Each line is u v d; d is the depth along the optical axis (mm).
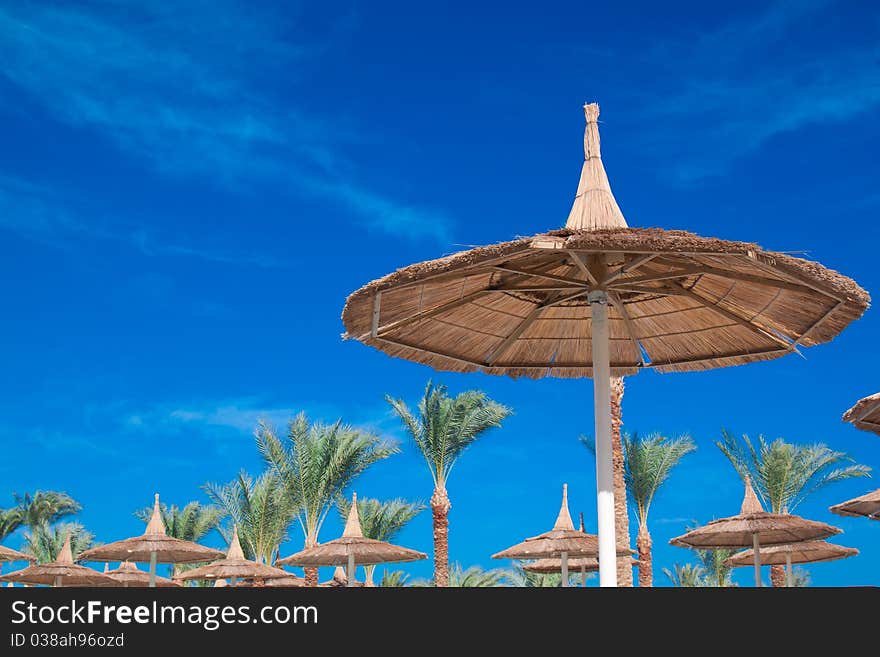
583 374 10039
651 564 29188
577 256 7527
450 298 8383
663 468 29266
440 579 27422
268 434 28359
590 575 32781
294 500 28234
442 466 28094
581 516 22469
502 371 9914
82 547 36375
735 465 28953
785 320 8594
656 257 7773
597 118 8484
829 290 6992
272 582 28609
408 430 28219
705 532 19453
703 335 9398
